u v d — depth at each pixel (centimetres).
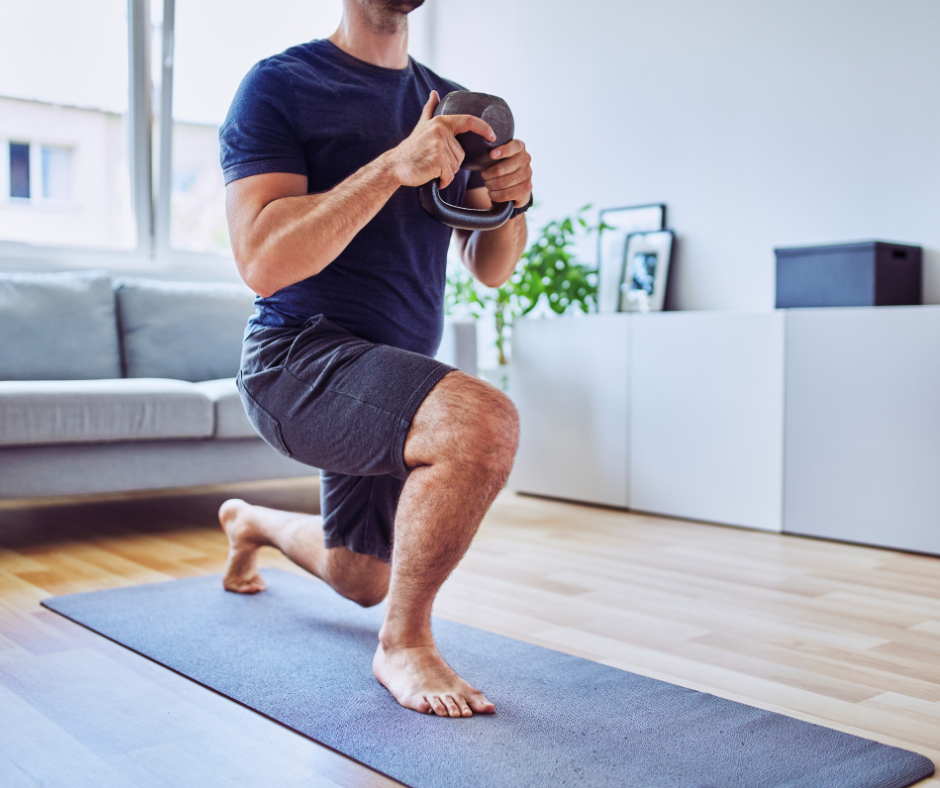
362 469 146
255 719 137
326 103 155
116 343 338
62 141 392
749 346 298
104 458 272
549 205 418
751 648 175
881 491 269
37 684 151
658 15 370
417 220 159
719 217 352
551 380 358
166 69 387
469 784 114
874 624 192
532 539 281
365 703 142
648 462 327
